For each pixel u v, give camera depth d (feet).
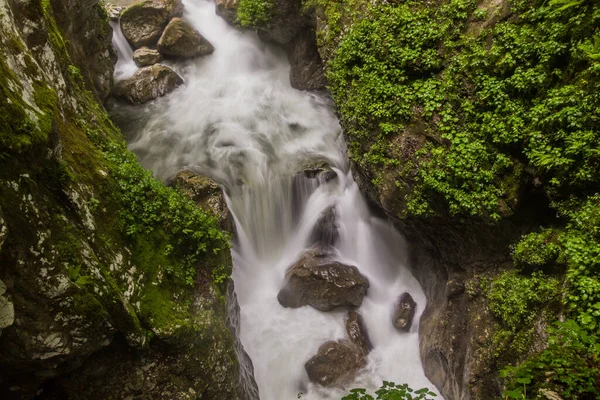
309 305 36.14
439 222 27.96
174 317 23.36
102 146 26.17
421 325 34.09
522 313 22.08
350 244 39.60
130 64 56.08
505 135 23.49
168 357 23.22
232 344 27.48
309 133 47.50
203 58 57.31
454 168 24.84
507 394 14.17
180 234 26.04
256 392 30.94
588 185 20.58
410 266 38.73
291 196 41.09
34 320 16.69
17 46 19.11
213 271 27.63
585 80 21.02
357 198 40.55
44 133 17.25
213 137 44.37
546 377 14.82
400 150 27.68
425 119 27.09
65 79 26.04
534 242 22.45
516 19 25.14
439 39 28.07
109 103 47.42
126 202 24.09
